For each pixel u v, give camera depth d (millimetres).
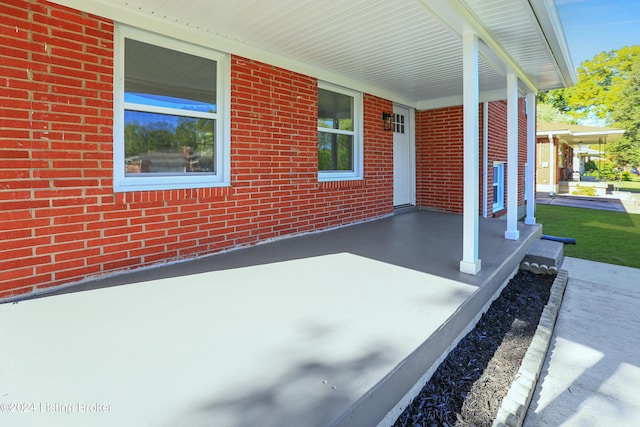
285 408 1480
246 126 4293
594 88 32906
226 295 2779
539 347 2682
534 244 5438
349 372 1747
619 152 29938
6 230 2646
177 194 3627
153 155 3590
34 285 2787
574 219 10227
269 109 4543
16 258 2699
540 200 15734
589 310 3738
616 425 2098
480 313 3107
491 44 3799
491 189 8062
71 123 2941
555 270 4531
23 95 2695
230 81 4113
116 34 3227
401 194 7668
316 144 5250
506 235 5012
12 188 2666
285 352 1931
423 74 5512
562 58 4656
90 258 3090
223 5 3180
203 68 3965
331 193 5594
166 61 3662
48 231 2850
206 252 3957
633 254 6188
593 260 5805
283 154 4762
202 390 1599
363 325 2273
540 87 6012
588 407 2256
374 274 3340
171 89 3703
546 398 2342
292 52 4477
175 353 1912
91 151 3066
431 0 2848
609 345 3037
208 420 1407
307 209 5172
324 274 3326
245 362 1830
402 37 4008
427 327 2260
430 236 5070
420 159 7984
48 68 2809
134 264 3375
